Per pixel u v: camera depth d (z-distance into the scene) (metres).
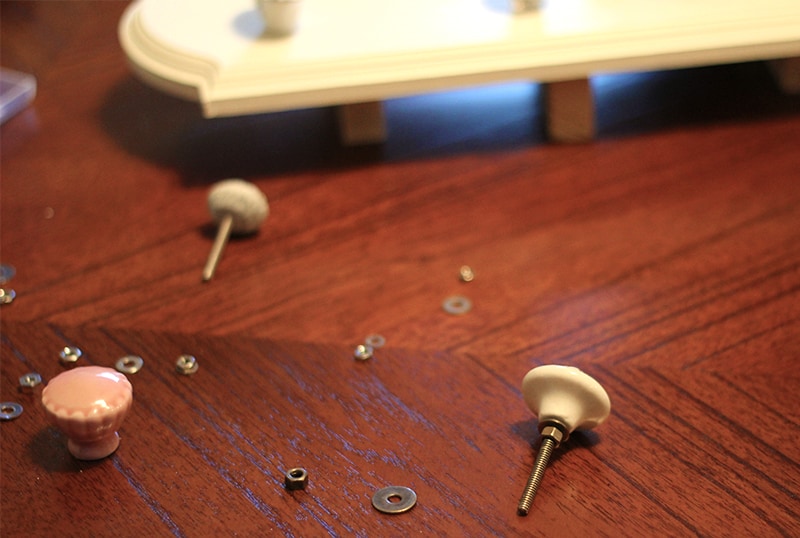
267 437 0.60
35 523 0.56
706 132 0.80
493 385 0.62
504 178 0.77
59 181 0.78
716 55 0.78
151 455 0.59
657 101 0.84
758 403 0.61
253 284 0.69
